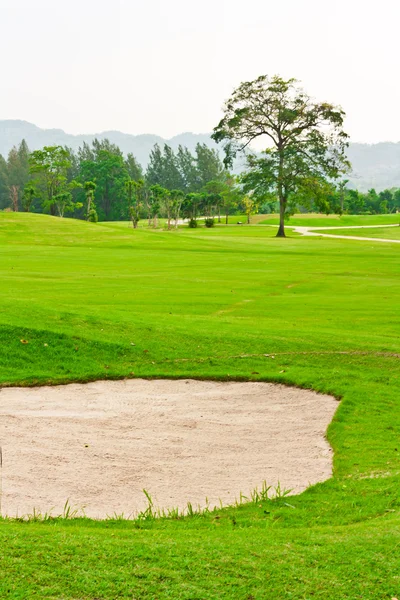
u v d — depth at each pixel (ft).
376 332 51.29
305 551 16.19
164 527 21.18
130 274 93.76
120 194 504.43
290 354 43.52
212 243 174.09
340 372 40.04
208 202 416.87
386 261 123.75
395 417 33.12
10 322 45.37
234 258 127.03
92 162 522.06
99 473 26.78
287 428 32.55
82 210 527.40
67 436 30.68
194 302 66.49
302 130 239.50
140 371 40.73
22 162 604.90
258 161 245.24
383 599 13.91
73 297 67.10
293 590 14.16
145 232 203.72
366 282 87.86
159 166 609.83
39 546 15.94
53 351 42.50
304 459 28.76
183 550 16.07
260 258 128.47
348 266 112.88
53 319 47.80
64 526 20.08
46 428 31.60
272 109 239.09
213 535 18.16
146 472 27.07
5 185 590.14
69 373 40.16
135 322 49.29
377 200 557.33
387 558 15.76
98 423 32.63
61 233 189.37
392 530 18.03
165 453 29.17
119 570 14.80
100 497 24.59
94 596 13.71
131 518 22.61
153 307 62.08
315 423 33.17
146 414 34.17
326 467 27.76
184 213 432.25
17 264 105.50
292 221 389.19
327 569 15.15
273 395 37.24
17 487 25.00
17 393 37.04
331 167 241.96
